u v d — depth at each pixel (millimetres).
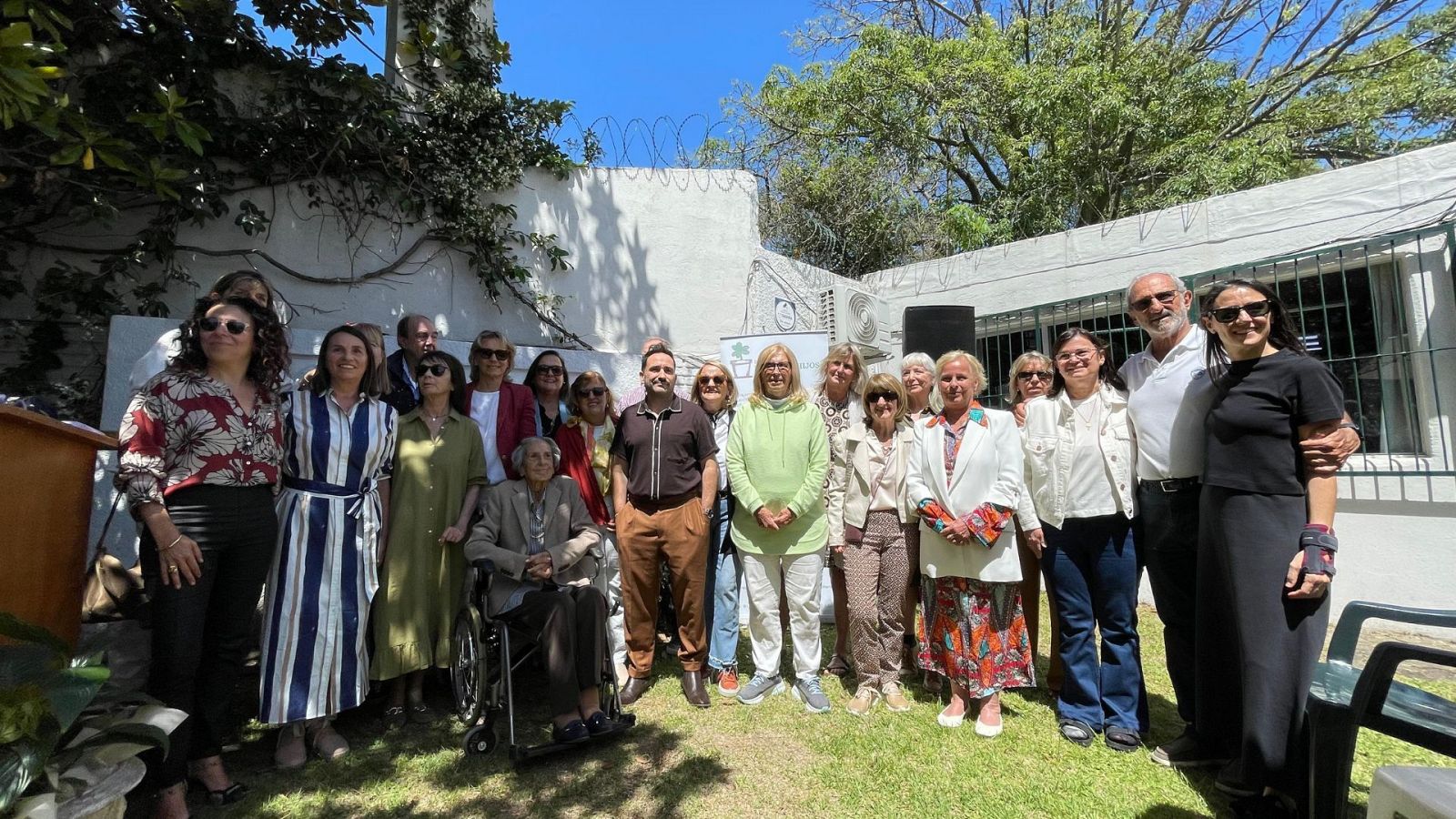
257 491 2832
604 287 6602
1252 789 2594
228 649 2797
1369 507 4938
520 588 3406
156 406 2637
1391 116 12867
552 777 3006
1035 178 12977
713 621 4453
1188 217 5891
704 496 3906
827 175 11156
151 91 4551
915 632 4430
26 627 1985
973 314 6070
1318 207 5266
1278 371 2637
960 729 3477
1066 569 3480
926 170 14336
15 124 4156
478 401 4055
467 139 5941
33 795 1805
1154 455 3186
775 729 3484
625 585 3936
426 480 3562
